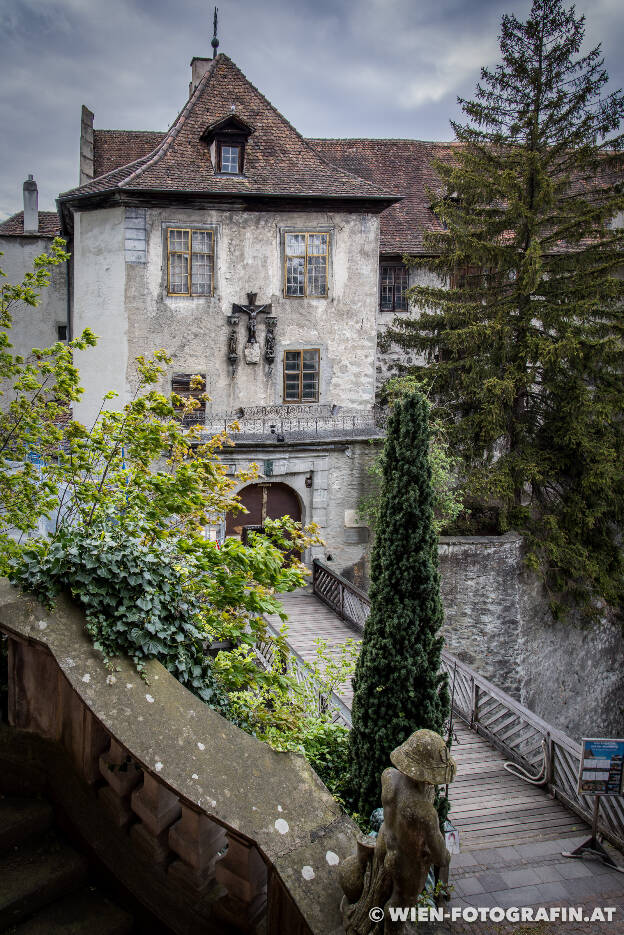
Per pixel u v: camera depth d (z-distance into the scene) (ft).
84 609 11.78
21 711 11.39
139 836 10.34
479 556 55.83
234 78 65.92
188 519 25.54
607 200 55.31
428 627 25.41
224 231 60.13
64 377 27.61
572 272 58.44
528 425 58.65
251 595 19.29
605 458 54.60
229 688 21.31
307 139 81.25
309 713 30.42
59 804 11.05
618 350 54.03
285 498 59.82
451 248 58.39
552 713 60.34
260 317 61.57
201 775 9.68
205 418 60.08
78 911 10.05
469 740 37.93
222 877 9.89
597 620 58.70
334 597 54.54
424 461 25.03
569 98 54.95
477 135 57.16
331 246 62.28
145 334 59.67
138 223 58.29
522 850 28.27
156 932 9.95
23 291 28.53
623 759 27.71
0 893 9.79
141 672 11.19
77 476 26.43
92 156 74.69
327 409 63.82
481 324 55.26
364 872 8.71
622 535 61.31
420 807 8.69
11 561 20.58
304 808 9.70
